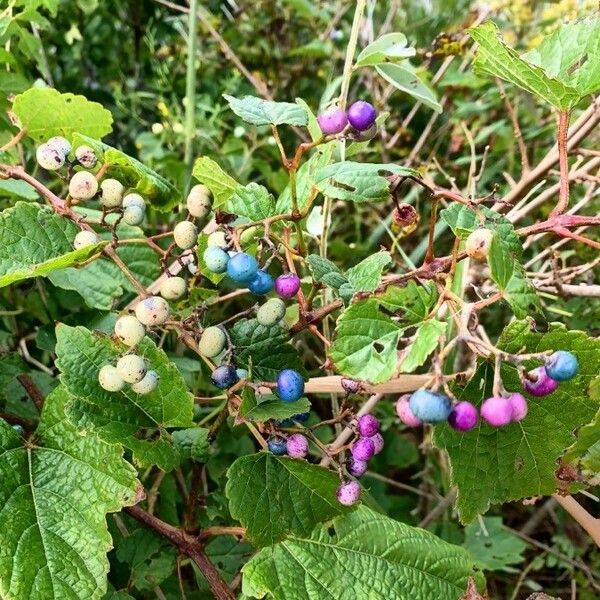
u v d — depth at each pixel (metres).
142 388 0.18
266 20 0.52
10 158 0.26
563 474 0.19
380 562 0.20
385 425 0.36
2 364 0.26
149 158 0.38
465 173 0.45
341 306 0.20
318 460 0.34
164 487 0.28
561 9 0.44
